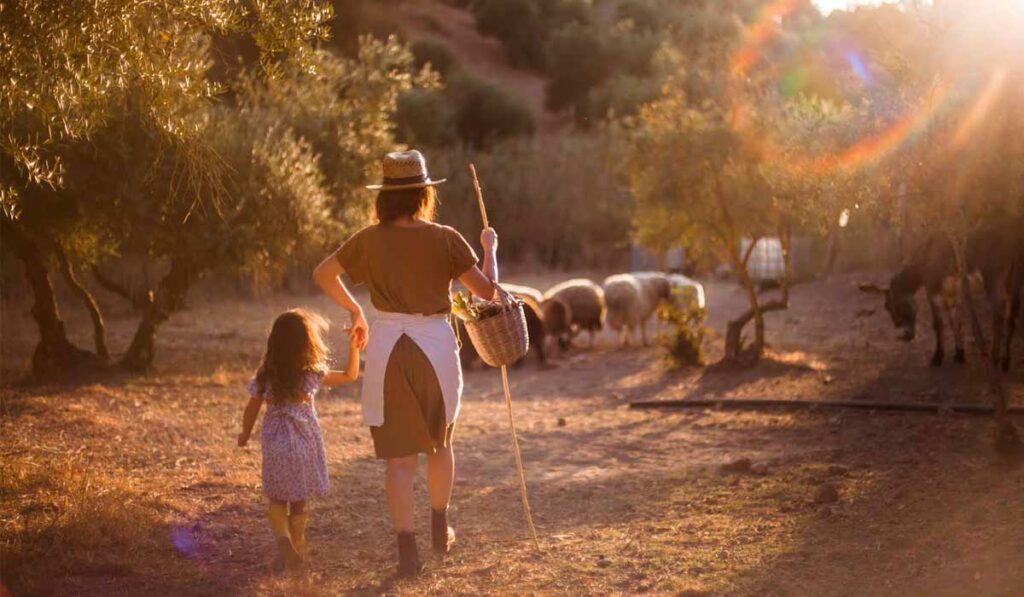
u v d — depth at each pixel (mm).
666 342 15555
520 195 38156
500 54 65750
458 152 38875
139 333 14242
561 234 37938
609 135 39750
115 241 13453
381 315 5164
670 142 14461
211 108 12906
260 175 12828
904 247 23172
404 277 5078
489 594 4824
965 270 7508
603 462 8664
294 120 15594
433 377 5070
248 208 12773
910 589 4574
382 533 6176
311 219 13203
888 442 8531
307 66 6055
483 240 5445
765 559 5250
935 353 12812
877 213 8195
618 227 37688
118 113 10094
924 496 6402
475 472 8242
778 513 6309
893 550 5242
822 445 8750
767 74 15352
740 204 14305
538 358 16953
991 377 7328
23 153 5773
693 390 13180
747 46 16703
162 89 5762
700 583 4879
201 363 15555
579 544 5758
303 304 25984
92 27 5160
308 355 5238
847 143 8164
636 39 55156
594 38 56062
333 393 13266
